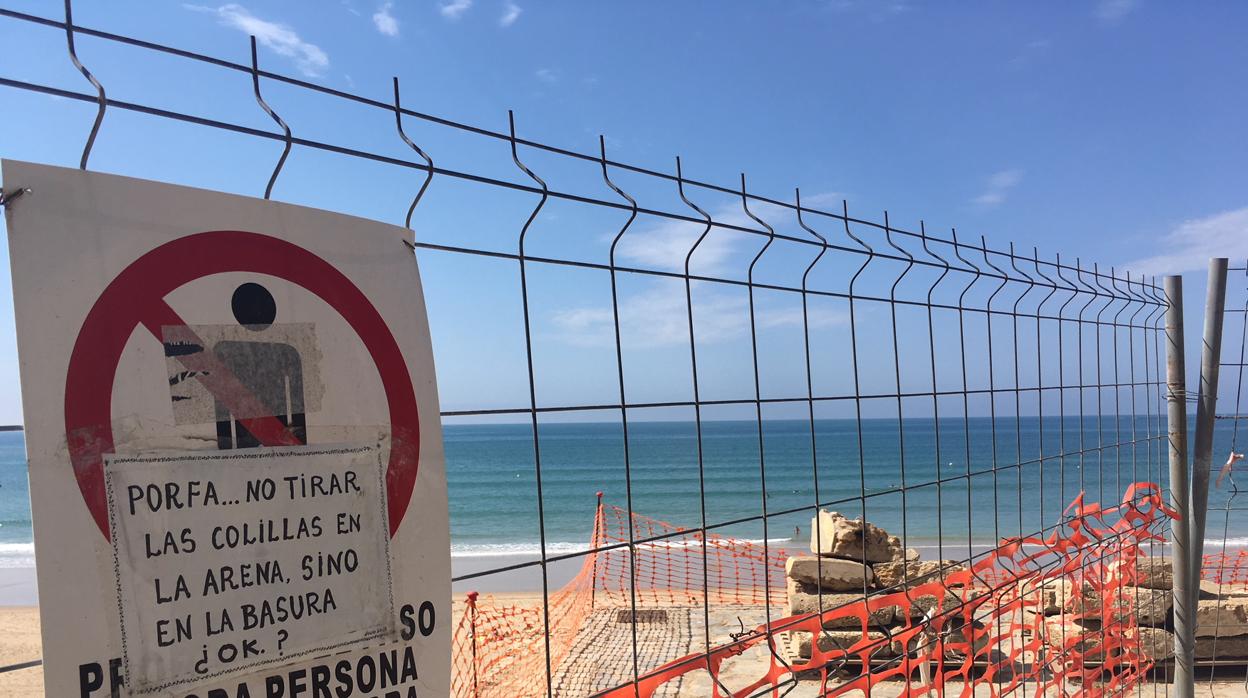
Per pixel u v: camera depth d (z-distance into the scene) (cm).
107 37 148
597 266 224
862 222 304
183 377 152
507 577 1964
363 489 174
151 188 152
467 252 200
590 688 768
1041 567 439
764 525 264
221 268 158
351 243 178
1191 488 535
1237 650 684
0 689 889
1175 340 527
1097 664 656
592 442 7906
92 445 141
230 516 155
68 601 136
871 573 766
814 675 726
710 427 10431
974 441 6225
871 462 5512
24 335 136
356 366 176
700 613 1059
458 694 757
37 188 140
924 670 424
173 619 147
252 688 155
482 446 7475
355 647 170
